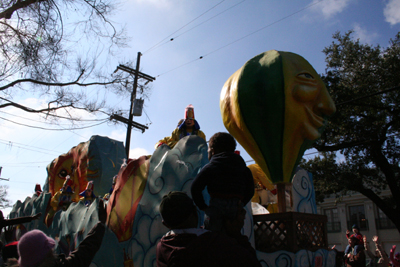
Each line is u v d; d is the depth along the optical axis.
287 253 4.32
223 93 5.50
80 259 3.05
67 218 7.30
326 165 19.09
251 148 5.15
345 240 30.61
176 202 2.42
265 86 4.83
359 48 18.95
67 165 10.76
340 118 17.36
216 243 2.12
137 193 5.30
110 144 10.06
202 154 4.76
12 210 11.80
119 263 5.10
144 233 4.83
